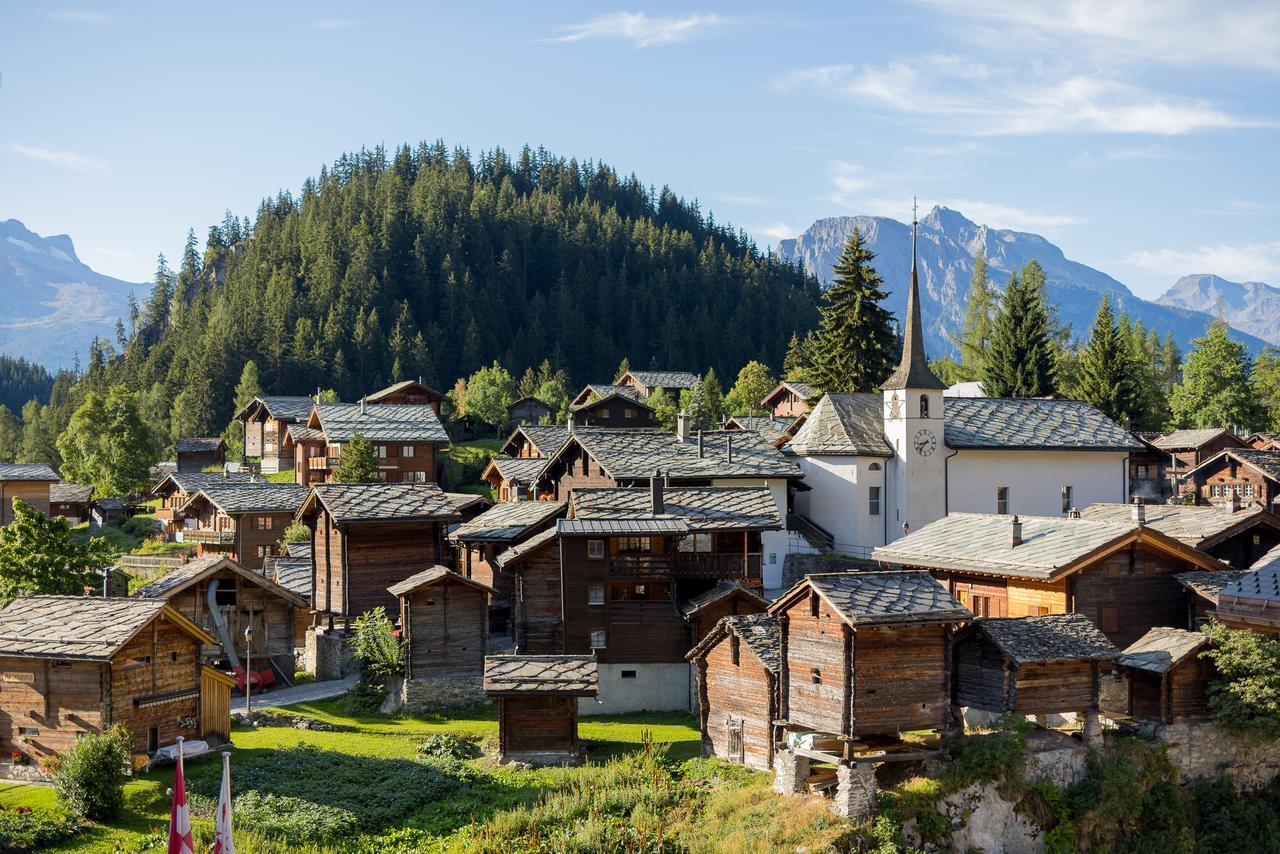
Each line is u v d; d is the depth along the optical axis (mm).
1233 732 41562
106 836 33375
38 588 54438
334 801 37562
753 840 34656
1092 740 39656
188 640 41125
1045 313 108812
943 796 36031
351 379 165375
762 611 50531
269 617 55469
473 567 65000
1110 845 38469
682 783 40156
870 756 36312
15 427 184375
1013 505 72750
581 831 35562
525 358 184250
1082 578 45531
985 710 39250
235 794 37469
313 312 180250
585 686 43250
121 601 40281
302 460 104062
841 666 36500
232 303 187875
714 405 132875
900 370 71750
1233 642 40719
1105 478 74688
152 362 185000
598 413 127438
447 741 45094
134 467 116250
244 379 156875
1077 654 38844
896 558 53812
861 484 71312
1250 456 77500
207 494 82062
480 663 52031
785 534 67062
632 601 51531
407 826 36594
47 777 37750
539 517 60031
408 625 50812
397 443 100562
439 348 178125
